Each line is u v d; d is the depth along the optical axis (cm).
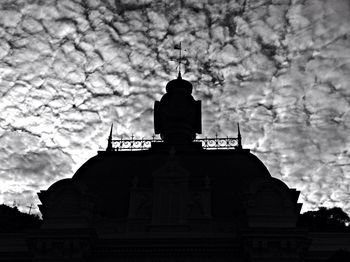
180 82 4256
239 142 3716
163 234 2866
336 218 5106
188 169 3278
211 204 3044
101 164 3466
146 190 3098
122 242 2811
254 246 2630
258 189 2838
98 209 3092
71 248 2703
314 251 2894
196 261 2769
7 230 5066
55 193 2909
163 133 4078
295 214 2800
